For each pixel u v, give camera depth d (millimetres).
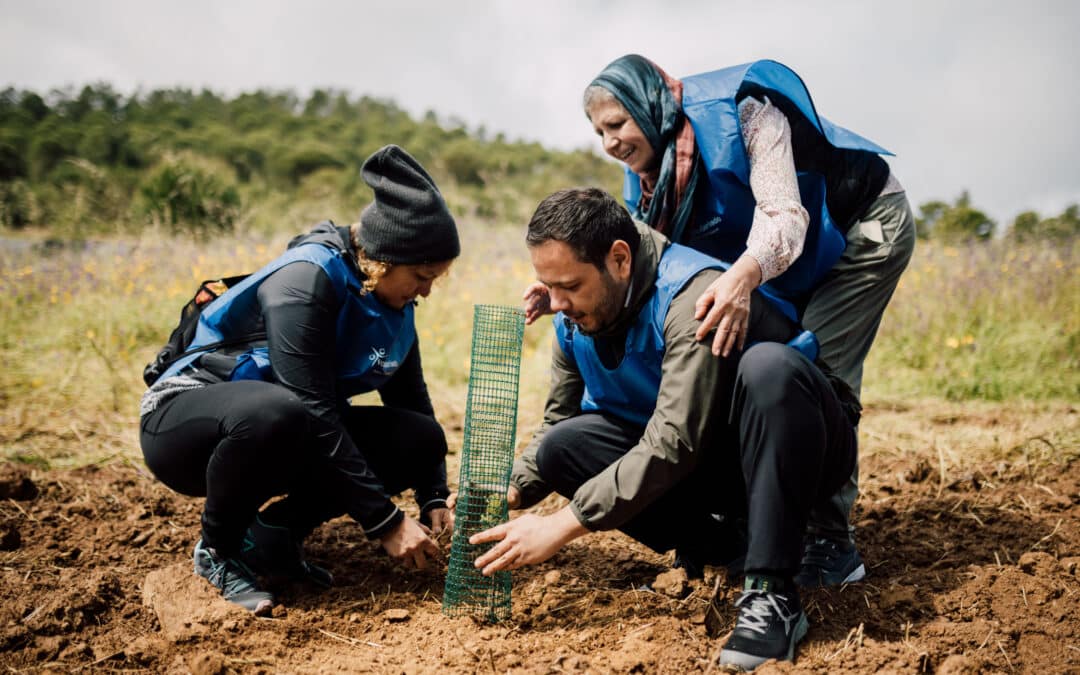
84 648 2404
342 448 2543
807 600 2561
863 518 3420
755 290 2471
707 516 2807
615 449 2633
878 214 2732
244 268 8617
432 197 2541
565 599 2713
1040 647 2328
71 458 4227
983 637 2350
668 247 2422
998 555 2959
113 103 77500
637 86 2691
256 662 2316
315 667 2320
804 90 2566
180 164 12203
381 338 2723
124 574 2936
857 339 2807
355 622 2588
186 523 3445
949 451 4090
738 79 2621
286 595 2752
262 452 2430
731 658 2195
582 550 3203
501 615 2570
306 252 2594
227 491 2494
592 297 2297
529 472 2777
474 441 2568
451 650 2348
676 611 2564
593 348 2535
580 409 2898
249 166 61094
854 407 2627
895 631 2416
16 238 12703
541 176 47219
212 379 2637
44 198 17156
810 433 2184
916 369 6293
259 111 89375
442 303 7586
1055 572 2727
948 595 2619
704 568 2834
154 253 9211
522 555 2303
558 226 2217
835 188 2693
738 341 2291
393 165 2549
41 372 5883
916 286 7434
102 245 10461
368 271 2582
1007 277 7492
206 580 2656
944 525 3291
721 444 2523
